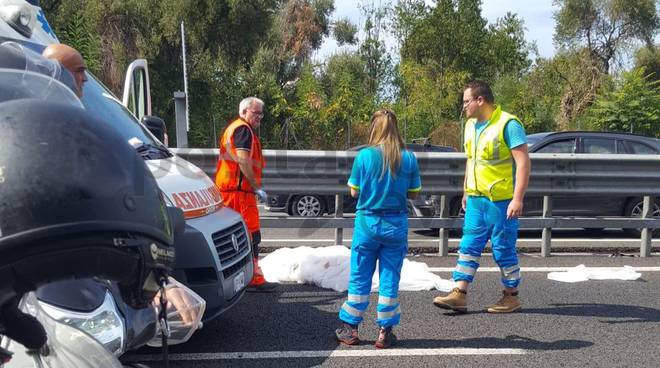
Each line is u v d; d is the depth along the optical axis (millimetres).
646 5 44625
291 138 28672
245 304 6039
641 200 10375
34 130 1206
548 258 8266
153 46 28250
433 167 8055
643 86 32969
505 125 5523
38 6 4707
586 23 46312
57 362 1513
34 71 1657
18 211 1138
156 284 1412
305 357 4727
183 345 4930
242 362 4617
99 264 1238
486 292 6523
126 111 5223
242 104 6168
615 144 10930
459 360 4699
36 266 1172
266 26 31328
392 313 4879
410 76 36969
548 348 4965
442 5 38312
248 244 5211
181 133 10734
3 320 1316
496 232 5715
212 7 28891
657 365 4645
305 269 6801
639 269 7645
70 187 1184
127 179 1294
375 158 4734
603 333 5328
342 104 28922
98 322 2539
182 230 2391
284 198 11898
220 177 6113
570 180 8273
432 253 8547
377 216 4793
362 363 4625
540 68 42406
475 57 38531
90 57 22531
